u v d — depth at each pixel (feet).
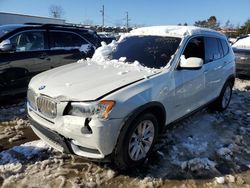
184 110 14.62
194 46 15.33
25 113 18.76
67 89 11.10
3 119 17.66
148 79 12.01
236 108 21.44
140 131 11.67
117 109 10.39
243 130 16.75
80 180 11.23
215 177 11.76
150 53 14.44
